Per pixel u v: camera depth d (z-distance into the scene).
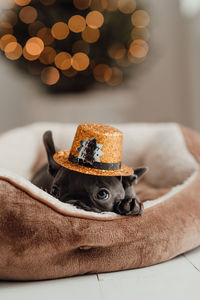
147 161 1.12
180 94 2.23
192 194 0.76
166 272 0.61
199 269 0.62
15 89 2.40
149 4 1.86
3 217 0.54
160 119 2.31
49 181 0.78
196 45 1.91
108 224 0.60
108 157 0.62
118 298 0.53
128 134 1.18
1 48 1.70
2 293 0.54
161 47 2.12
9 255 0.54
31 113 2.05
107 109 2.01
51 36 1.66
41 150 1.17
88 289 0.56
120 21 1.67
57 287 0.56
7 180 0.57
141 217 0.64
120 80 1.86
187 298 0.53
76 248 0.57
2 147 1.08
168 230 0.64
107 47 1.72
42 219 0.56
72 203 0.62
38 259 0.56
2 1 2.10
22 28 1.67
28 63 1.76
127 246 0.60
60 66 1.72
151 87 2.30
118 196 0.64
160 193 0.94
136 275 0.60
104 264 0.60
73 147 0.63
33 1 1.65
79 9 1.66
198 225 0.69
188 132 1.10
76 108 1.99
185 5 2.11
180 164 1.00
